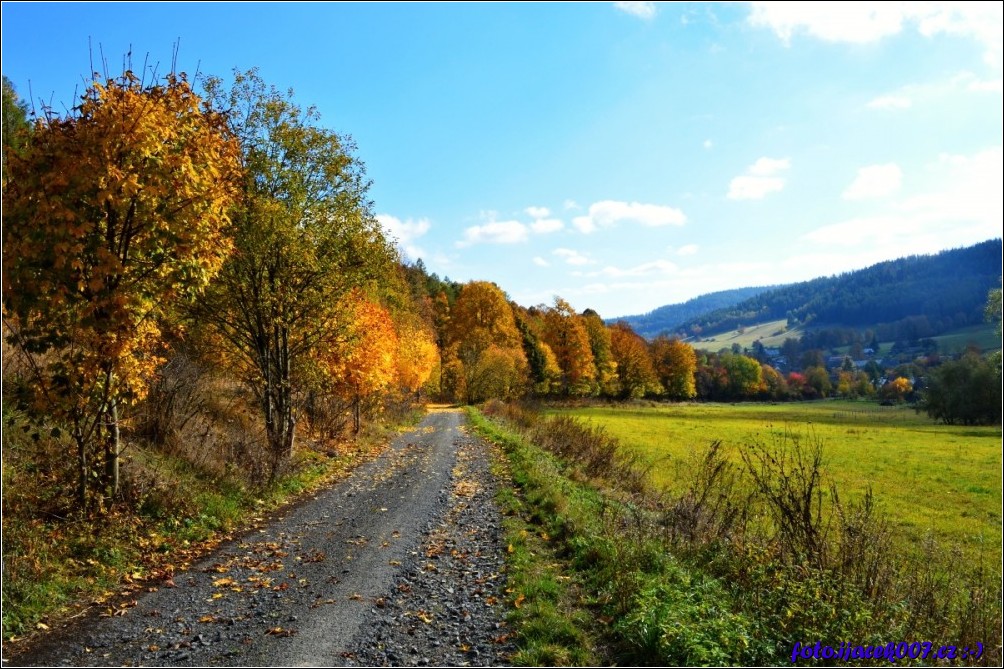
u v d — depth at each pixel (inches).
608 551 346.9
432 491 577.3
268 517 463.8
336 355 755.4
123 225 360.5
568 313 2945.4
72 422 363.6
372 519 464.8
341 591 308.3
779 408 3978.8
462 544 394.3
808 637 248.7
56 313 340.8
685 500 456.4
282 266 655.8
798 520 354.0
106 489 376.5
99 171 327.9
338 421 934.4
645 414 2645.2
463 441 1044.5
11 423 396.5
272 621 270.7
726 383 4948.3
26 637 247.0
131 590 301.9
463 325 2743.6
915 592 323.3
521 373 2667.3
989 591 379.2
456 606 289.3
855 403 4630.9
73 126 338.3
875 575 318.0
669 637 238.8
